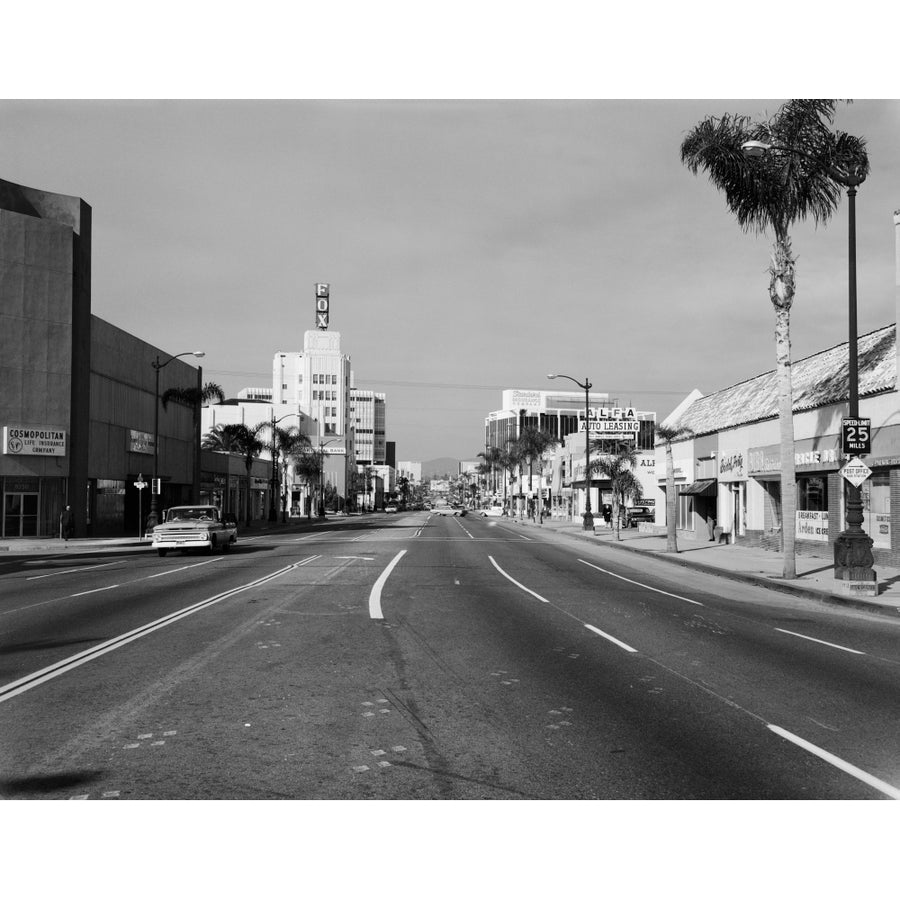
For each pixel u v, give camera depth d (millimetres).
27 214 41719
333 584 19234
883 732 7156
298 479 110625
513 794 5516
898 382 24031
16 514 40656
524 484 130375
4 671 9266
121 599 16312
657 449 53750
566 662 10172
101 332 46812
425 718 7355
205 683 8680
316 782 5688
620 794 5551
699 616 15164
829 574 23141
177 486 60562
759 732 7086
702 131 23094
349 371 181375
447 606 15500
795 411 30500
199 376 61312
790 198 22469
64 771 5883
